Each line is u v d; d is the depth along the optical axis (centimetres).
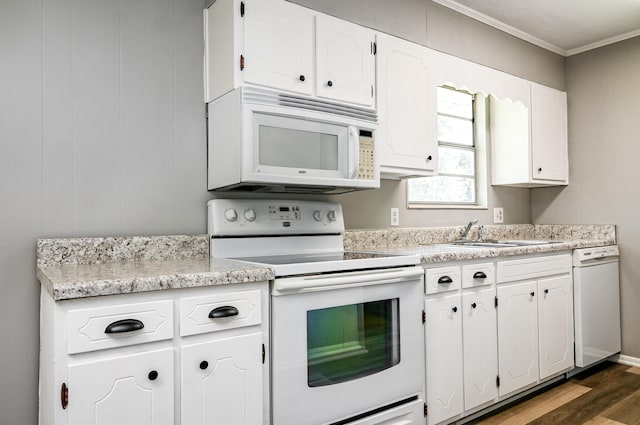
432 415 205
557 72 355
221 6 192
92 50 177
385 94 235
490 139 342
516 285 249
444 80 266
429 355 205
